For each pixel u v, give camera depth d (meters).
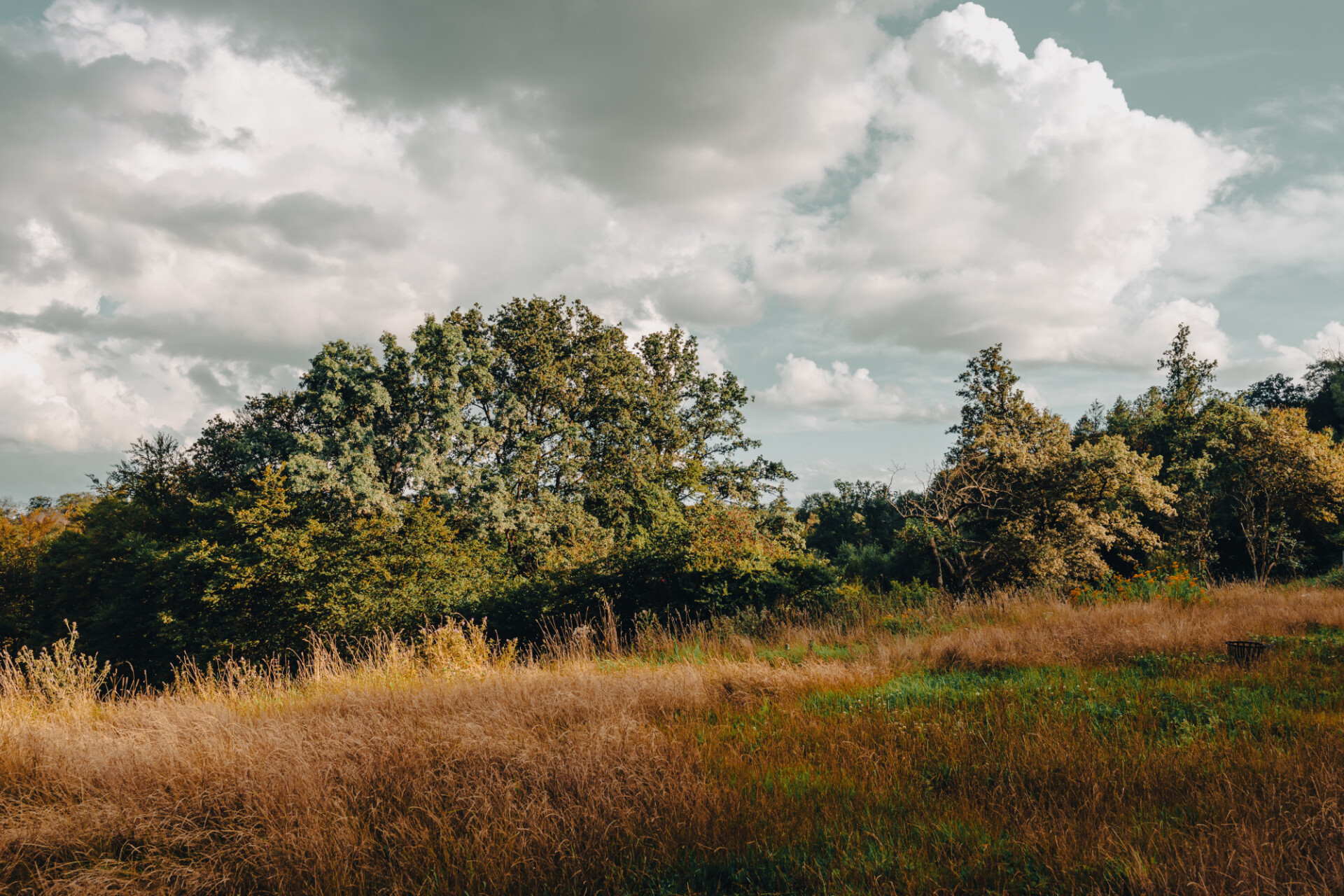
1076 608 13.66
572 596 16.39
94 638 23.83
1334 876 3.16
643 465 30.78
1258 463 22.61
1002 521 19.09
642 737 5.60
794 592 15.23
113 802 4.62
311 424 31.56
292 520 24.23
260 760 5.14
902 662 9.56
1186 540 22.72
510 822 4.14
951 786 4.85
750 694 7.89
